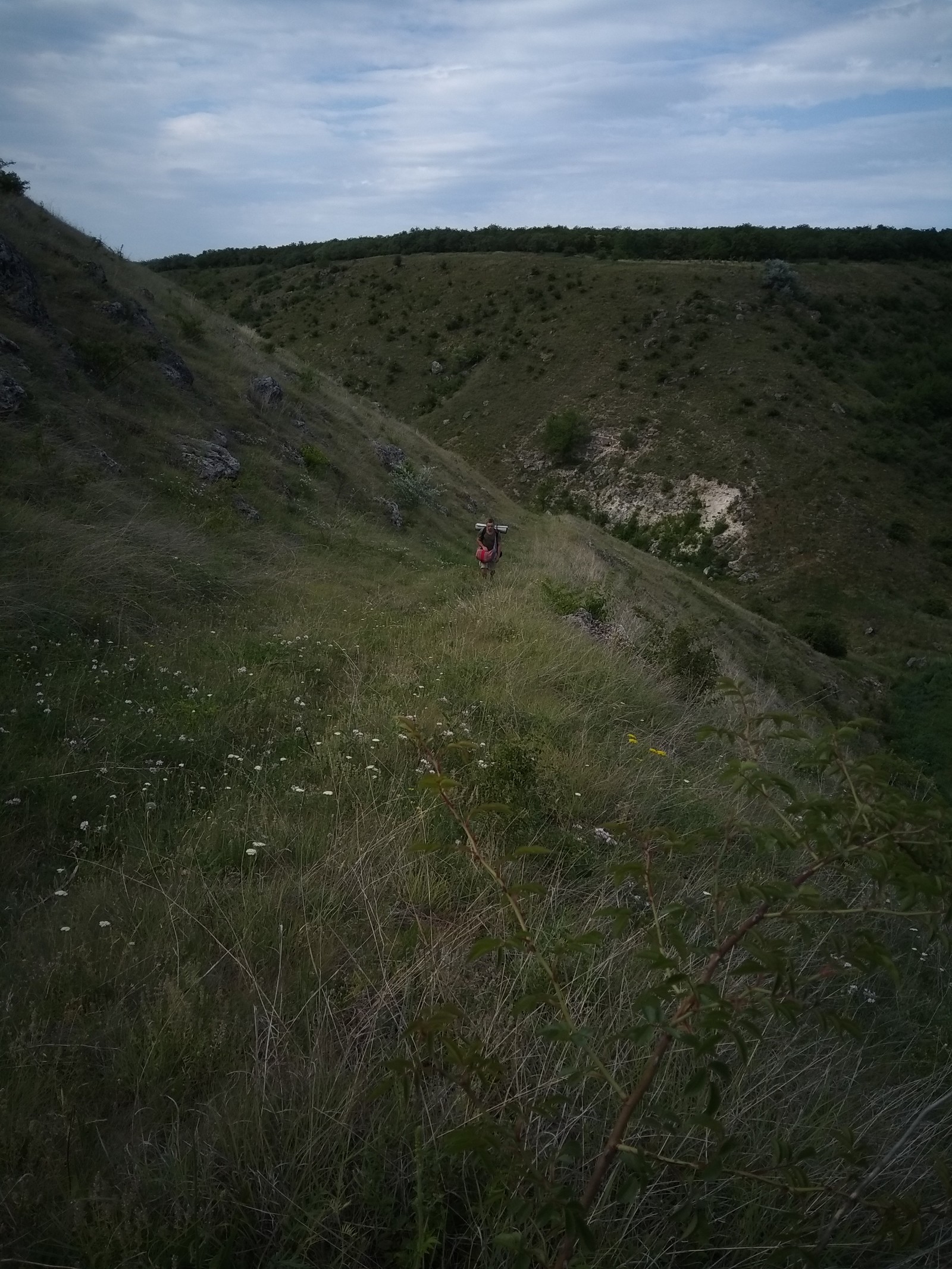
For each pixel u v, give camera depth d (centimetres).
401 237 12825
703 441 7569
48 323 1280
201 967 298
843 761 183
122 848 388
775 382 8081
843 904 302
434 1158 214
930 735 2411
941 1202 228
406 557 1445
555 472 7812
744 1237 212
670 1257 211
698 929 326
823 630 4297
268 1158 215
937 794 188
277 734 543
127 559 812
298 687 640
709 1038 164
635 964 304
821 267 10656
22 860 367
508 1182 192
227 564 997
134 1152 222
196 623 787
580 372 8725
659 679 865
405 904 355
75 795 418
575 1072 186
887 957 172
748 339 8731
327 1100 230
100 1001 277
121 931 309
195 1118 235
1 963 293
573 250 11569
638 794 513
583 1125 225
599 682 751
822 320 9294
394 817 425
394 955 312
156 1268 190
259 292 11912
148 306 1819
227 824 402
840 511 6631
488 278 10594
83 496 924
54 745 474
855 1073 277
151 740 496
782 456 7225
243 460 1434
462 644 815
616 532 7131
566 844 420
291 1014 276
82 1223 195
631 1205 210
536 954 194
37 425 998
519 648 802
